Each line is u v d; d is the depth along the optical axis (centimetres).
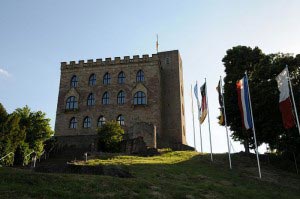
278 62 4359
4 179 1886
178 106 6738
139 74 6488
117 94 6412
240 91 3406
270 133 4184
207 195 2292
